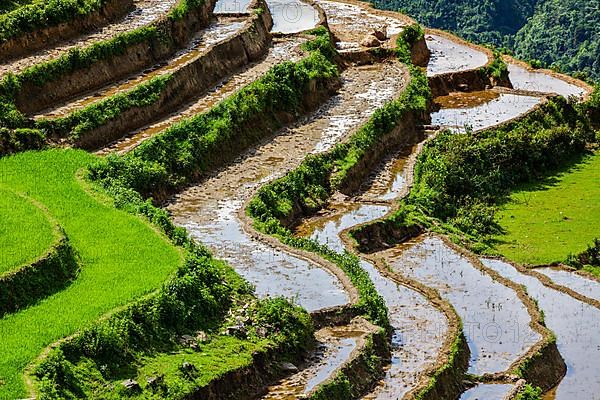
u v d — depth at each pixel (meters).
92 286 40.00
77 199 47.75
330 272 46.41
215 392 36.38
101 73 62.12
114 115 57.84
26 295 38.78
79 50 61.34
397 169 63.28
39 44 62.78
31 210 44.72
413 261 53.72
